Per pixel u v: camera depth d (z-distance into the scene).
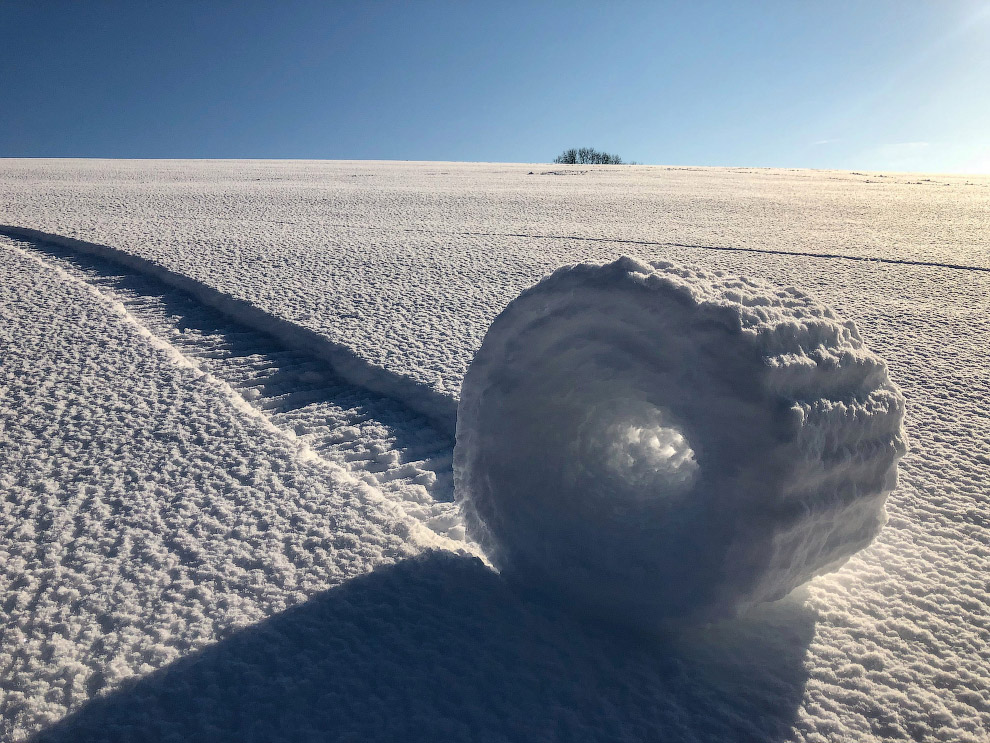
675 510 2.39
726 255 9.71
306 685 2.29
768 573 2.26
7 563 2.92
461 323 6.41
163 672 2.35
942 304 7.45
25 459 3.77
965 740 2.19
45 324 5.78
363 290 7.34
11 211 11.48
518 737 2.12
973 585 3.01
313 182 19.98
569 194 17.52
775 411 2.11
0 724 2.13
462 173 25.16
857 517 2.54
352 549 3.08
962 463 4.13
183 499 3.45
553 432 2.68
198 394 4.68
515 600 2.77
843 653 2.56
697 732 2.18
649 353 2.35
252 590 2.79
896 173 29.92
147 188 16.67
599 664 2.45
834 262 9.38
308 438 4.39
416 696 2.26
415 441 4.50
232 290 6.95
